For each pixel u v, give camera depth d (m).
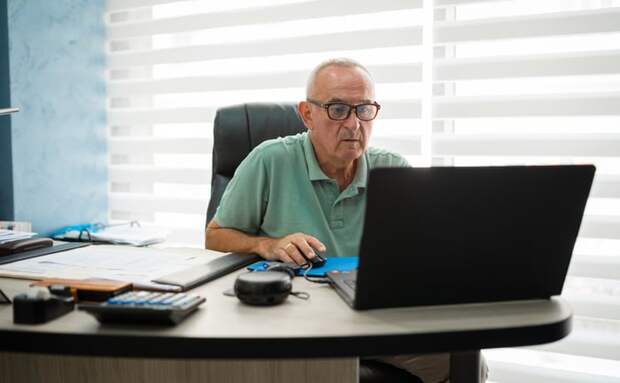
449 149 1.90
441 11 1.90
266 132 1.67
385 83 1.94
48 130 2.15
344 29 2.03
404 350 0.74
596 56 1.69
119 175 2.42
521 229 0.82
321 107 1.37
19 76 2.02
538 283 0.87
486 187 0.78
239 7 2.19
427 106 1.92
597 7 1.75
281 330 0.75
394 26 1.93
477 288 0.85
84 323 0.78
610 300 1.75
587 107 1.72
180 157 2.39
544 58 1.74
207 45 2.21
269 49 2.10
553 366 1.87
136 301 0.79
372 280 0.80
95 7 2.32
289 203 1.49
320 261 1.10
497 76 1.81
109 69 2.39
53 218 2.19
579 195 0.82
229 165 1.68
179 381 1.06
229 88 2.18
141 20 2.32
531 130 1.84
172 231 2.33
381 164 1.60
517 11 1.82
